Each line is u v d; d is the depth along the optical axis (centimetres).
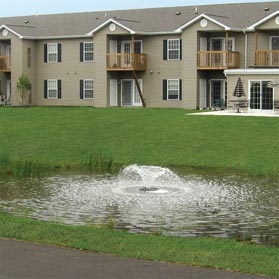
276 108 4081
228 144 3097
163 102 5038
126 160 2973
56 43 5459
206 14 4700
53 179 2458
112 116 3922
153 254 1105
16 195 2092
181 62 4934
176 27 4984
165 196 2055
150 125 3562
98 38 5131
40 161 2944
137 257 1087
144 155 3030
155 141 3238
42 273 980
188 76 4806
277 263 1062
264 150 2970
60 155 3083
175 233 1540
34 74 5562
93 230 1328
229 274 992
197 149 3066
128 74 5175
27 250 1120
